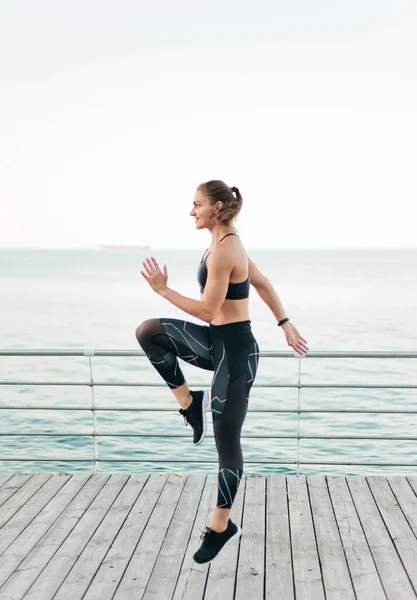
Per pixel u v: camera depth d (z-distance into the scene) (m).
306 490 3.58
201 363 2.65
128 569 2.71
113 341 19.62
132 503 3.40
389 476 3.79
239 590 2.54
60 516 3.25
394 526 3.10
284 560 2.78
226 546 2.89
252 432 8.79
